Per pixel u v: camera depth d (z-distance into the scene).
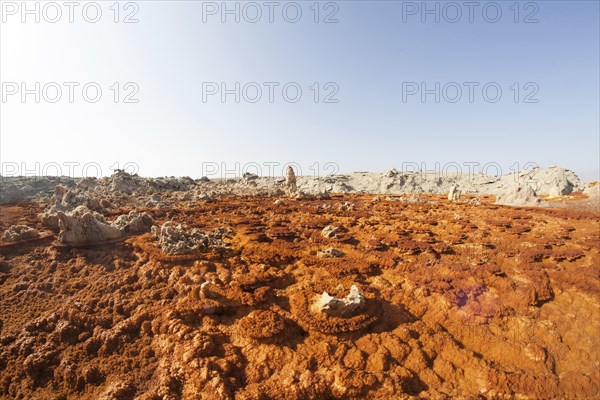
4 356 10.95
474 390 10.33
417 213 26.12
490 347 11.95
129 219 19.16
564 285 14.85
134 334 11.84
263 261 15.74
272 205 27.91
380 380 10.15
